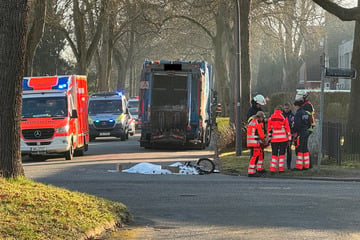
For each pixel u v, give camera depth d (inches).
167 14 2361.0
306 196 641.0
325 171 898.1
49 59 3380.9
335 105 2228.1
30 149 1164.5
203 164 933.8
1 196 454.9
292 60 3174.2
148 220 502.9
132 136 2162.9
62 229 406.3
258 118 871.7
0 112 526.9
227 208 562.3
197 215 525.7
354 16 1106.1
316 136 1043.9
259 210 549.6
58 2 2193.7
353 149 1119.0
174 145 1524.4
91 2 2204.7
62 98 1215.6
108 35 2677.2
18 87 533.3
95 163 1076.5
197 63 1411.2
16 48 524.7
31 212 430.3
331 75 884.0
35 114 1195.9
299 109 915.4
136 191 684.7
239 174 896.3
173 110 1413.6
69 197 500.1
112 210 491.5
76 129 1246.9
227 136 1312.7
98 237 429.1
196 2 2169.0
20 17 522.9
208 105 1593.3
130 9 2447.1
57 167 1010.7
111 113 1888.5
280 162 893.2
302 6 2738.7
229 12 2212.1
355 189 706.8
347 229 457.1
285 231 449.7
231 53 2208.4
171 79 1414.9
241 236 433.1
